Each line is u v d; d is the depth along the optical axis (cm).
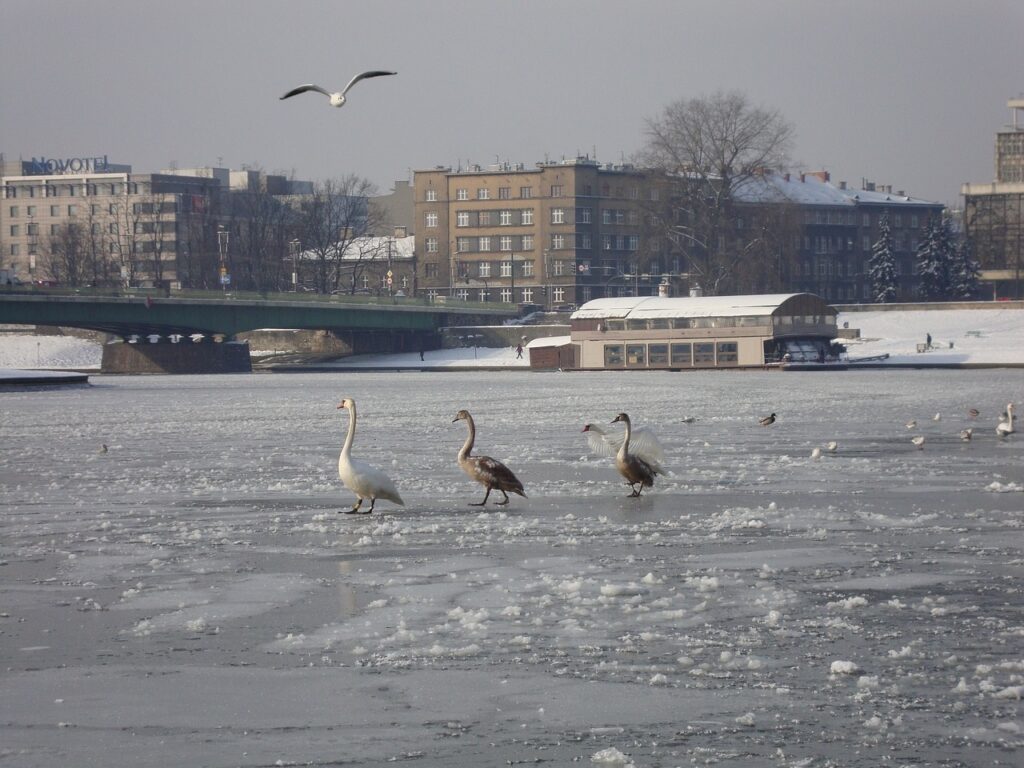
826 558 1984
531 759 1122
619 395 7838
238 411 6631
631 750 1141
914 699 1261
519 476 3244
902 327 15100
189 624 1581
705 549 2080
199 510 2664
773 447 4047
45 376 9962
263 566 1980
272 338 17225
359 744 1162
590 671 1366
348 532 2308
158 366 14700
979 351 13325
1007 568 1889
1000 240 19638
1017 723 1190
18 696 1305
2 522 2506
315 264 19500
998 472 3253
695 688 1304
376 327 15450
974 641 1465
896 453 3800
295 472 3456
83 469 3609
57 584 1859
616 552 2058
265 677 1362
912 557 1988
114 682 1351
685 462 3556
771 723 1200
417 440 4516
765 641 1474
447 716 1231
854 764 1102
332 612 1650
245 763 1121
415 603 1691
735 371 12631
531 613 1622
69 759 1134
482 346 16275
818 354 13025
